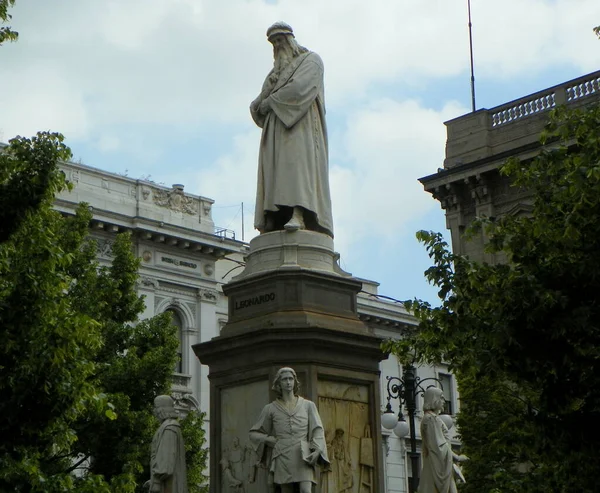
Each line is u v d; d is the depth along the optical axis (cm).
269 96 1838
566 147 1955
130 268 3272
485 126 4825
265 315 1717
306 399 1599
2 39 2011
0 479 1794
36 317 1830
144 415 2927
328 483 1638
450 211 4872
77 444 2867
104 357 3103
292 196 1794
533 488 1984
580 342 1720
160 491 1653
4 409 1780
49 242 1903
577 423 1731
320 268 1767
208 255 5884
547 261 1836
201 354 1753
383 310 6500
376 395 1741
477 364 1775
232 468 1680
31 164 1845
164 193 5753
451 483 1664
